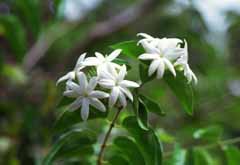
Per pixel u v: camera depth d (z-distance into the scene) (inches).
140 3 43.8
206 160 22.1
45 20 38.2
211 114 37.3
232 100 39.0
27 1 28.2
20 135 30.5
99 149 21.5
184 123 36.1
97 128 27.8
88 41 42.4
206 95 43.0
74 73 18.3
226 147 22.7
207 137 23.0
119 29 43.1
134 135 18.9
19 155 30.1
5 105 33.2
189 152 22.0
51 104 31.0
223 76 43.9
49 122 30.7
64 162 23.1
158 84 39.1
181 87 18.4
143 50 18.5
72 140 20.7
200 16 38.7
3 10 31.9
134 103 18.1
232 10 43.3
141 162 19.6
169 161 22.2
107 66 17.9
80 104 18.0
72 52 42.3
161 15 43.0
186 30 39.9
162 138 23.7
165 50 18.1
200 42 40.3
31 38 38.9
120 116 24.2
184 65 18.1
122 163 20.3
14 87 36.1
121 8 49.7
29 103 35.6
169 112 37.2
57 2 27.5
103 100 18.5
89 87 17.9
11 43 29.5
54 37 42.4
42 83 36.9
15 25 29.1
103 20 48.4
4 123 32.2
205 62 42.7
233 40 46.3
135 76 29.2
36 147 29.8
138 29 44.3
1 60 31.3
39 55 39.9
